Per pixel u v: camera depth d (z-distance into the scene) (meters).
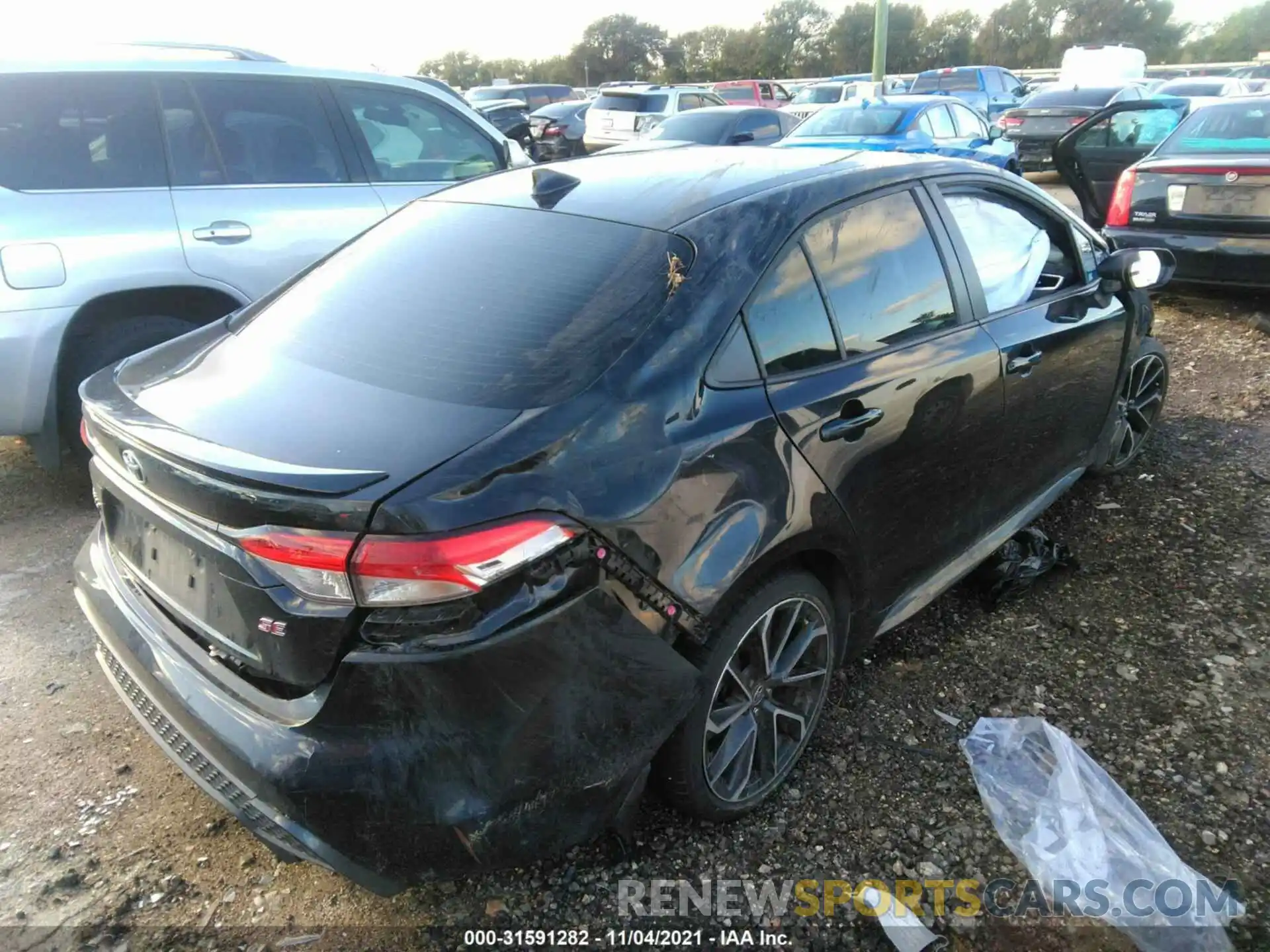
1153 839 2.36
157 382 2.34
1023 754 2.64
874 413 2.51
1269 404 5.19
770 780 2.48
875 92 20.34
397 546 1.68
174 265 4.28
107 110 4.22
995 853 2.35
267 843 1.92
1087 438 3.86
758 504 2.19
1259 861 2.30
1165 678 2.97
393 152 5.24
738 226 2.36
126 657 2.20
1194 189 6.45
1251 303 7.19
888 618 2.88
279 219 4.63
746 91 25.39
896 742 2.74
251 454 1.85
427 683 1.74
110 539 2.44
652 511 1.96
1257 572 3.54
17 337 3.88
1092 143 10.51
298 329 2.43
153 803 2.54
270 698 1.89
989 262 3.14
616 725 1.97
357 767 1.77
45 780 2.61
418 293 2.41
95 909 2.21
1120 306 3.83
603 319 2.14
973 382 2.88
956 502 3.01
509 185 2.90
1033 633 3.24
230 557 1.84
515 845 1.89
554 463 1.85
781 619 2.43
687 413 2.09
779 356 2.34
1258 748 2.66
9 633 3.31
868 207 2.70
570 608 1.85
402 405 1.98
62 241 3.98
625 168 2.82
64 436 4.42
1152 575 3.57
